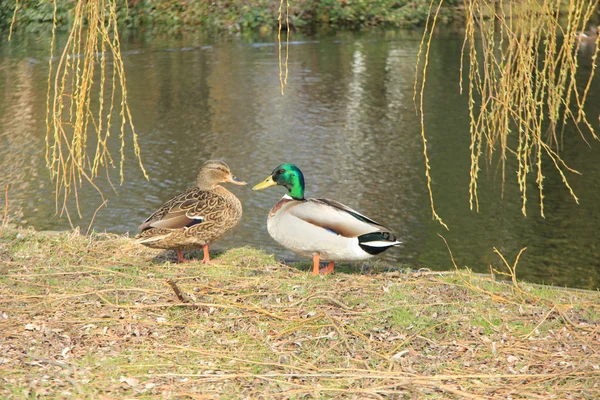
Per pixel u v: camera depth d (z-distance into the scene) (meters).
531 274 8.84
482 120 4.12
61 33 23.16
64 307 5.64
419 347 5.12
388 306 5.71
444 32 24.30
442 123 15.12
